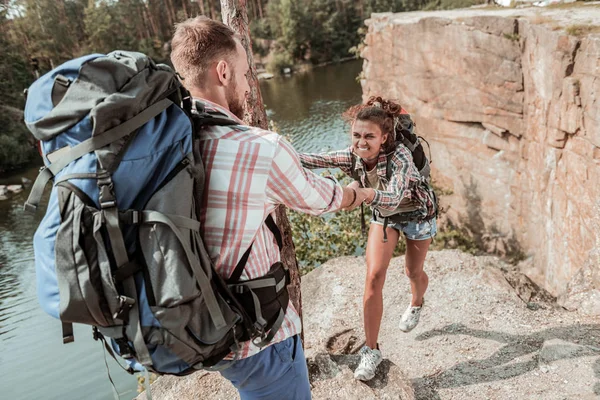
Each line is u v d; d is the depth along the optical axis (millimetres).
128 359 1461
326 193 1610
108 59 1311
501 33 12141
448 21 14234
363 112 2449
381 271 2801
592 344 3256
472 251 14375
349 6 72812
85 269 1238
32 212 1303
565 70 8539
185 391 3143
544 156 10273
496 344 3461
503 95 12594
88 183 1241
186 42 1536
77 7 71812
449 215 16094
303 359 1799
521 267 11969
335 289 4590
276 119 39719
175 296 1250
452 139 15266
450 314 3875
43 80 1334
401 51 17422
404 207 2754
